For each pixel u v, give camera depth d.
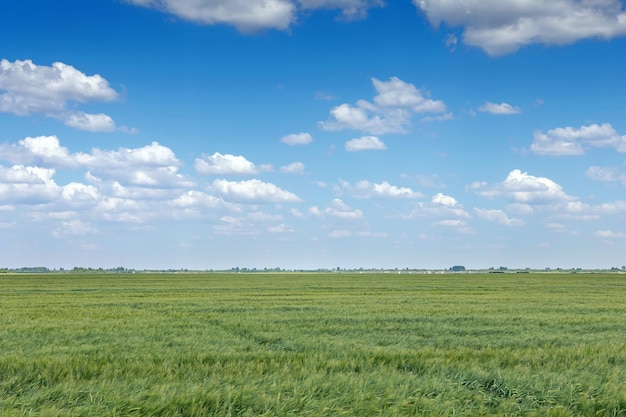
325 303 37.41
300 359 14.07
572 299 43.12
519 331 21.66
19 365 12.55
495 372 12.28
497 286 71.38
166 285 75.38
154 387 10.27
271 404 9.52
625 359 14.70
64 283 83.62
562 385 11.23
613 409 9.82
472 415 9.55
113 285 74.81
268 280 104.12
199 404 9.34
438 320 25.66
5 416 8.53
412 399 9.98
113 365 12.82
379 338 19.17
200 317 27.00
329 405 9.55
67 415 8.66
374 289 62.16
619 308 33.44
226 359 14.17
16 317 26.64
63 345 17.23
